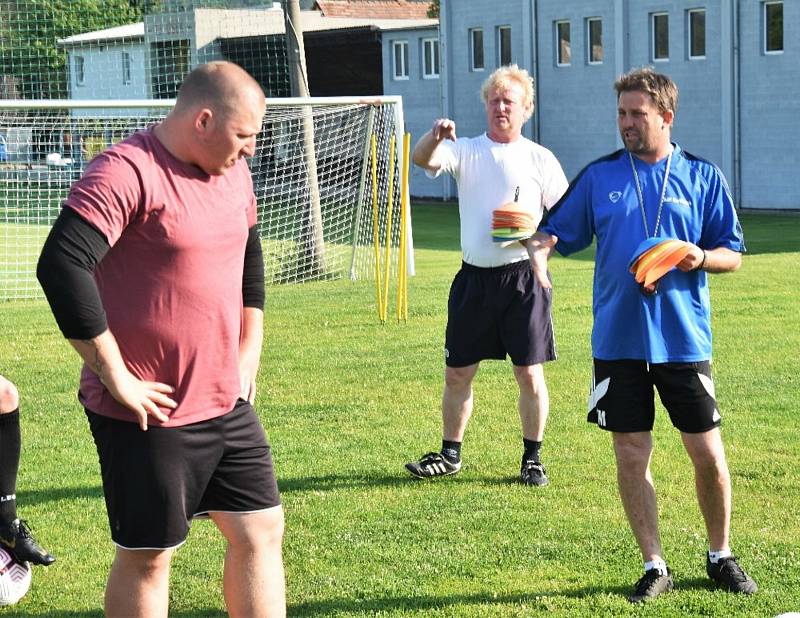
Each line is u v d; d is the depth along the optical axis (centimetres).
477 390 1172
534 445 862
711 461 627
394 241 2564
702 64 4084
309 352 1402
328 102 2111
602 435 989
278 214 2302
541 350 851
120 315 479
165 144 478
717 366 1266
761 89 3909
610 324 631
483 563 691
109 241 463
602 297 638
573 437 983
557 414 1062
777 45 3862
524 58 4678
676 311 620
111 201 460
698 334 625
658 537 642
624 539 727
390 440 986
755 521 755
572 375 1236
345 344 1457
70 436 1017
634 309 624
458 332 862
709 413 625
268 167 2325
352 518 780
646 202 631
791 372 1232
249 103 469
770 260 2338
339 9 6531
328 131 2459
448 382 873
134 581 502
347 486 856
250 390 534
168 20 4300
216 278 489
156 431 487
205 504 516
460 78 4941
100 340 463
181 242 476
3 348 1469
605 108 4416
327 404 1125
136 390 475
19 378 1274
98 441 496
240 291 514
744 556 689
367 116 2417
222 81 468
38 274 459
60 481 880
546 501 811
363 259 2392
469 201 856
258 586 516
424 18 6862
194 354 489
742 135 3991
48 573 691
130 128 2677
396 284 2080
